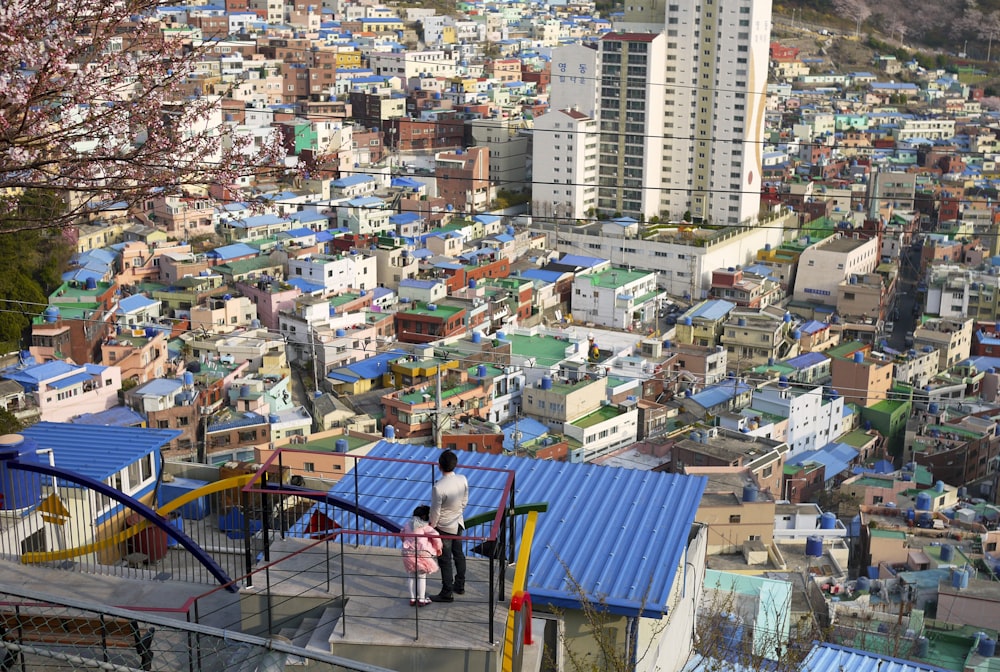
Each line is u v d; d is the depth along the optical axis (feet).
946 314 423.23
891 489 263.90
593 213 543.39
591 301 416.26
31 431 95.71
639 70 522.47
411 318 363.56
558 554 70.59
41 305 304.91
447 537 52.31
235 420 260.62
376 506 76.43
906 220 545.85
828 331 408.67
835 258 451.53
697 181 530.27
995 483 295.28
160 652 56.24
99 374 263.29
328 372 325.01
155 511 66.13
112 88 66.23
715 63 511.40
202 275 383.86
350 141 556.92
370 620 54.34
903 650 131.54
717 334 393.29
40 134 64.18
